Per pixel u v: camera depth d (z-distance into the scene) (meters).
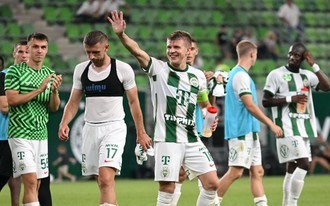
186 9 67.38
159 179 21.39
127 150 50.38
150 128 51.44
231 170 26.03
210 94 25.95
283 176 51.97
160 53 61.97
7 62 57.78
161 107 21.44
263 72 63.09
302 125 27.97
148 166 51.44
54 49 59.78
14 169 22.11
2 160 24.44
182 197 35.34
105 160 21.48
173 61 21.25
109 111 21.92
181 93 21.34
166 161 21.27
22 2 63.38
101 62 21.86
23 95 21.73
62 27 62.66
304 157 27.69
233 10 68.69
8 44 59.34
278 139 28.11
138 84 57.06
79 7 64.06
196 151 21.39
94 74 21.92
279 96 28.48
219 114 51.50
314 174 54.06
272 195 36.41
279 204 31.88
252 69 62.81
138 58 21.20
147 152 22.06
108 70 21.88
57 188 42.38
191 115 21.48
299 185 27.67
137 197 36.28
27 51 24.50
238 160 25.89
